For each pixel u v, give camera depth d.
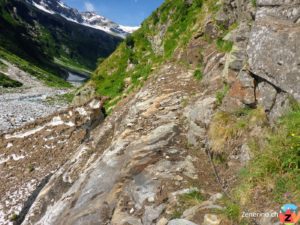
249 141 9.55
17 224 13.70
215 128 10.69
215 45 16.86
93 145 15.32
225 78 12.16
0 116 40.41
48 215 11.57
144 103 15.48
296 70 8.84
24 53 169.12
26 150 18.53
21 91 81.88
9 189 15.76
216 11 18.95
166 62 20.22
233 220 7.59
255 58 10.23
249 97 10.45
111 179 10.88
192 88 15.51
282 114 9.12
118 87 26.31
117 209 9.52
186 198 8.91
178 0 28.11
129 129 13.51
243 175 8.73
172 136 12.07
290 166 7.82
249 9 12.38
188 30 22.25
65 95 66.75
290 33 9.22
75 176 13.10
